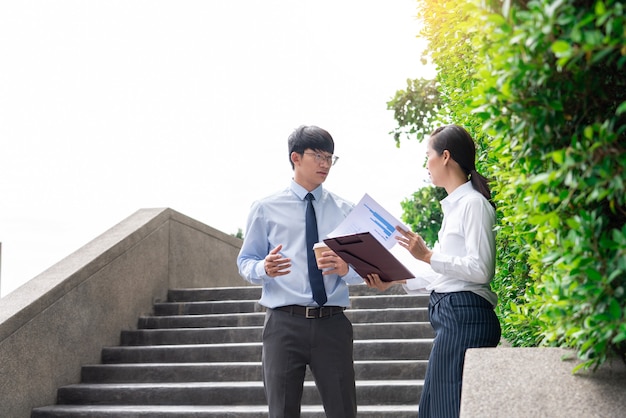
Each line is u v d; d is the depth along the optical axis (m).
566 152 1.98
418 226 10.80
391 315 6.74
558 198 2.08
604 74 2.11
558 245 2.17
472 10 2.16
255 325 7.18
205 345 6.54
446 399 2.84
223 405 5.62
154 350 6.61
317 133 3.71
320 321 3.58
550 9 1.80
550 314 2.20
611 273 1.96
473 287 2.94
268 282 3.66
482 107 2.21
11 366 5.44
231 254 10.63
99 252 6.91
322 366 3.57
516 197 2.60
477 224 2.90
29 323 5.68
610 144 1.94
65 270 6.44
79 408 5.62
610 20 1.73
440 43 4.48
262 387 5.59
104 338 6.82
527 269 3.38
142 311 7.67
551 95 2.10
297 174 3.81
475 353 2.49
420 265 3.17
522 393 2.31
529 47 1.98
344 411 3.55
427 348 5.96
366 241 2.98
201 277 9.47
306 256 3.66
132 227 7.75
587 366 2.22
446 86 4.68
